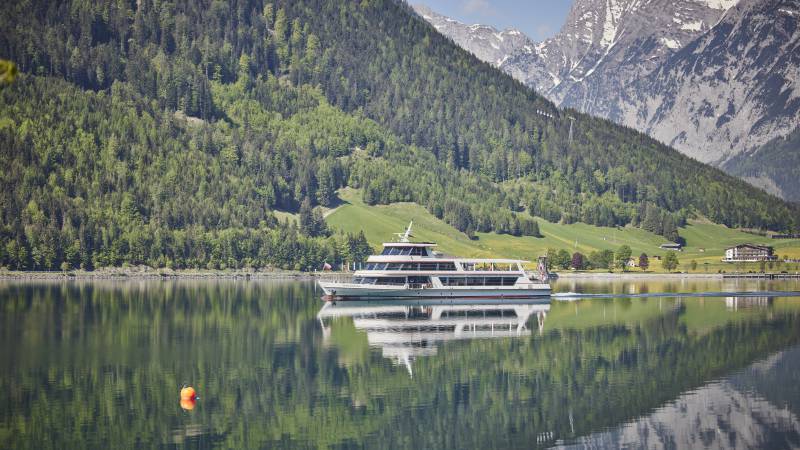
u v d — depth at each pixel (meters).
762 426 90.75
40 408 93.88
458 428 89.69
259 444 83.69
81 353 124.62
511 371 115.62
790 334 150.25
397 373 113.31
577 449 83.19
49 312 176.75
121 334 143.38
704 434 88.00
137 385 104.44
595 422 92.12
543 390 105.38
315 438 85.81
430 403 98.81
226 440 84.56
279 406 96.44
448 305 198.75
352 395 101.56
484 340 141.00
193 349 128.88
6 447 81.62
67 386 103.50
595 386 107.62
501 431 89.12
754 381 110.81
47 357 121.19
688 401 100.62
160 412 93.06
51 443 82.88
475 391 104.38
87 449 81.38
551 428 90.00
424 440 85.88
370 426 89.94
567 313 183.25
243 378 109.00
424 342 138.00
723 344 138.88
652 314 181.75
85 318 166.12
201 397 99.31
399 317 172.25
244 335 143.75
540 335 147.12
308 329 152.00
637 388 106.88
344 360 121.50
